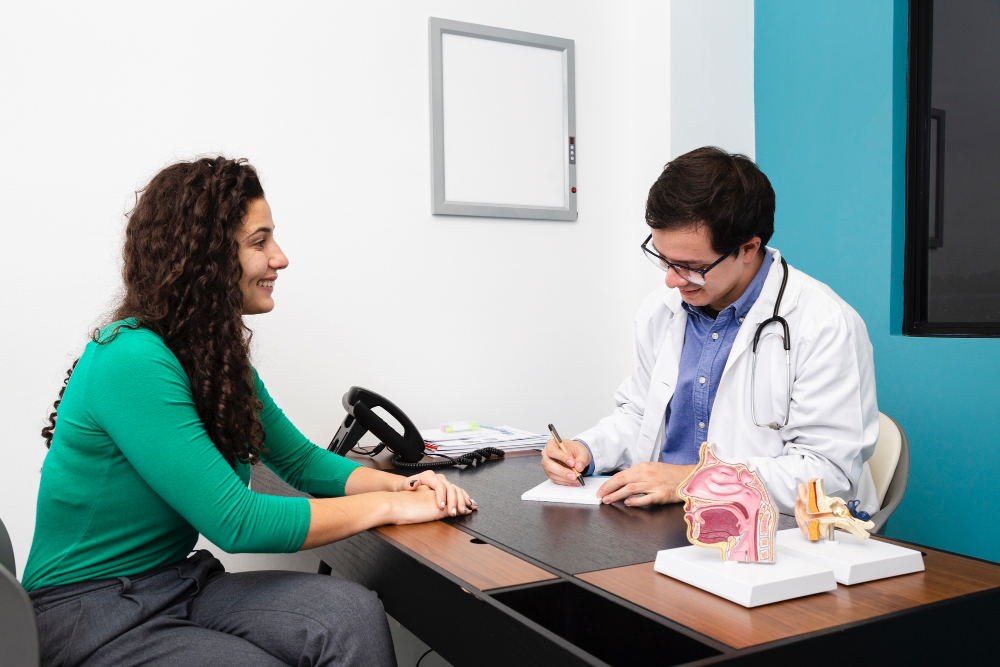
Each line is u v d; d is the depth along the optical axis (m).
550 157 2.35
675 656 0.66
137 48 1.84
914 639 0.69
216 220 1.07
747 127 2.41
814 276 2.14
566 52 2.36
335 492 1.33
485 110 2.24
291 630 0.98
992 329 1.76
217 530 0.97
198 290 1.05
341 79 2.05
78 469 0.98
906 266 1.94
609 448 1.50
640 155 2.45
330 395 2.03
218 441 1.08
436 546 0.98
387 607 1.03
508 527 1.08
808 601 0.73
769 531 0.79
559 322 2.37
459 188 2.21
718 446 1.39
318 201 2.02
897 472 1.37
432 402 2.17
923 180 1.92
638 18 2.45
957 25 1.84
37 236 1.75
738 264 1.27
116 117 1.82
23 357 1.74
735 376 1.38
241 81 1.94
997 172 1.75
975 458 1.70
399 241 2.12
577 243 2.40
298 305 2.00
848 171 2.04
